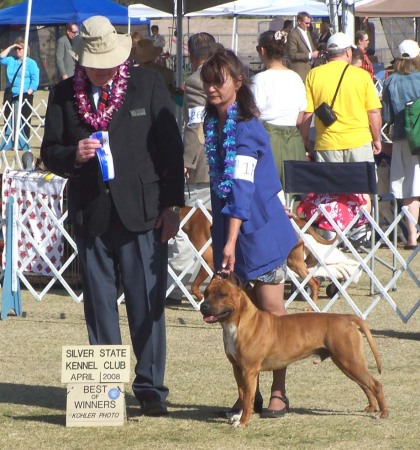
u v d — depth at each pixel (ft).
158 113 28.99
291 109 48.55
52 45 157.28
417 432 27.68
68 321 44.86
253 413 29.86
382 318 45.39
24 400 31.78
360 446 26.32
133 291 29.43
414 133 58.75
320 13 115.55
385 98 60.39
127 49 28.53
